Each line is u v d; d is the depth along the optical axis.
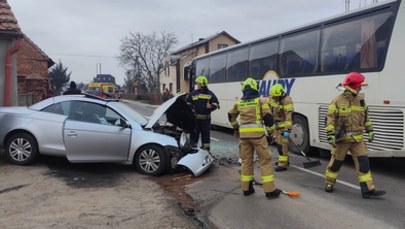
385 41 7.69
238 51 13.78
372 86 7.93
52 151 8.03
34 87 26.36
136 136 7.95
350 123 6.27
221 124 15.30
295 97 10.37
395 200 6.20
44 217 5.29
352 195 6.48
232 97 14.25
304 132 10.16
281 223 5.12
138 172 8.05
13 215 5.36
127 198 6.26
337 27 9.02
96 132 7.91
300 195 6.45
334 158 6.57
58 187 6.84
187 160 7.65
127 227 4.97
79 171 8.01
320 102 9.47
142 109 36.25
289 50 10.70
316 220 5.23
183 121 9.08
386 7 7.73
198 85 9.37
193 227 5.02
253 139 6.24
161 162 7.79
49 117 8.11
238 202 6.07
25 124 8.13
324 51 9.38
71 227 4.93
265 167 6.27
